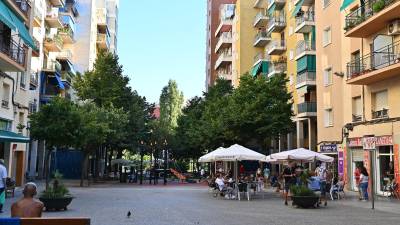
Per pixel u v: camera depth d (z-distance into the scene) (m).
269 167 48.41
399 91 24.25
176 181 49.75
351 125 28.81
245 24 60.94
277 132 36.62
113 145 46.25
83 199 22.17
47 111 23.95
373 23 25.20
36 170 45.78
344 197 24.27
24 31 26.55
